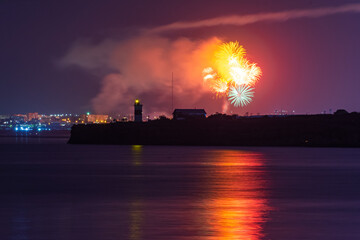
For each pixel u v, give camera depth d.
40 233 59.03
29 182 113.81
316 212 72.38
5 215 70.50
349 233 58.81
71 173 135.38
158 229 60.91
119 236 57.44
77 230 60.53
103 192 95.38
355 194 91.25
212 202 81.94
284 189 98.62
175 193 93.38
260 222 64.94
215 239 55.97
